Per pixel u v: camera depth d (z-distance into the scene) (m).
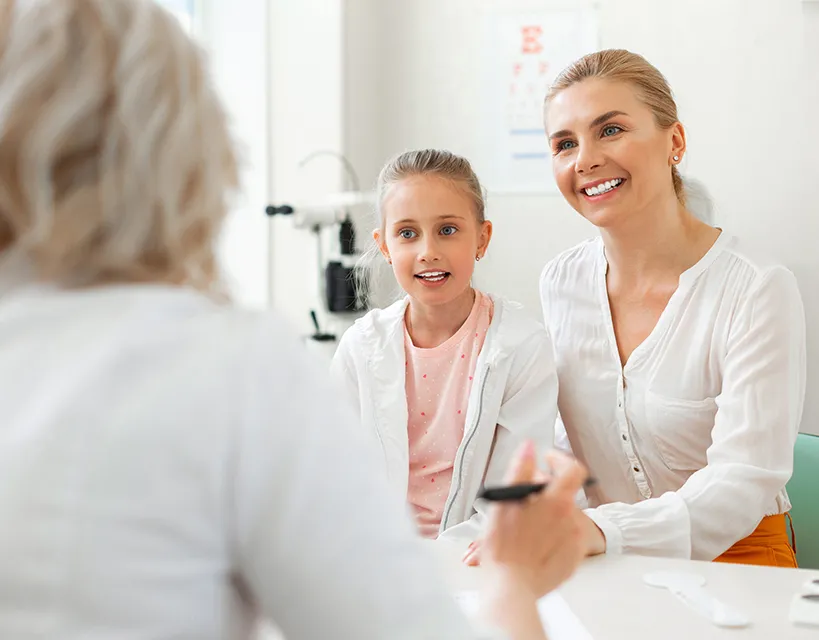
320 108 2.59
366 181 2.70
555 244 2.61
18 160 0.49
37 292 0.50
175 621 0.45
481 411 1.45
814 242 2.39
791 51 2.39
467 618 0.49
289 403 0.48
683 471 1.47
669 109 1.44
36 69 0.49
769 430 1.30
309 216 2.30
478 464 1.45
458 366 1.51
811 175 2.39
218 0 2.63
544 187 2.61
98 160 0.50
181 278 0.53
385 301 2.38
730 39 2.43
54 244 0.49
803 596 0.93
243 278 2.65
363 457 0.50
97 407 0.45
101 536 0.44
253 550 0.47
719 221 2.45
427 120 2.67
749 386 1.33
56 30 0.49
